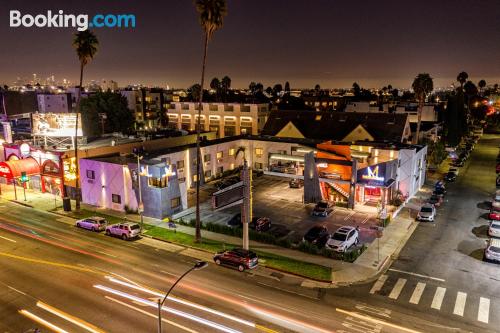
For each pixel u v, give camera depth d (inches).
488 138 4660.4
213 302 1060.5
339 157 2159.2
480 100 6048.2
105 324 956.6
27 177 2182.6
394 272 1250.6
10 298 1093.1
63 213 1932.8
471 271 1253.7
